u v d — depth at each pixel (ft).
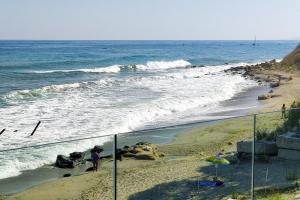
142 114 102.99
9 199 49.08
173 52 488.44
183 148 73.67
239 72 237.04
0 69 214.28
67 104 113.70
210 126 90.12
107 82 168.14
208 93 144.56
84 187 54.95
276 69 240.53
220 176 53.67
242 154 59.82
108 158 67.67
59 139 76.43
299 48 254.68
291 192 43.45
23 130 82.17
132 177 58.13
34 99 122.21
